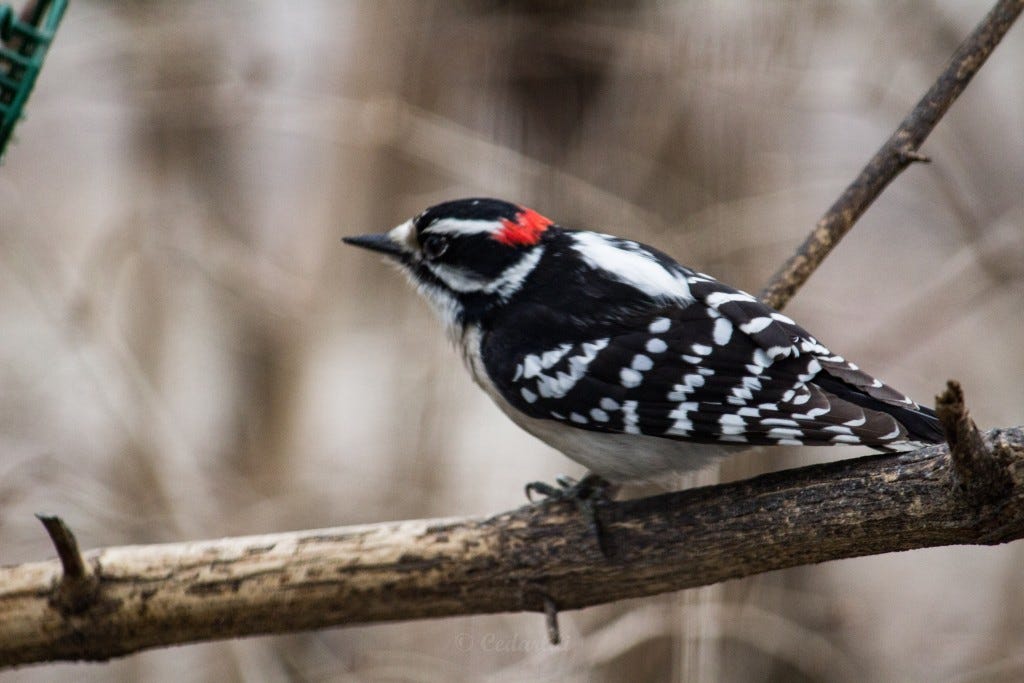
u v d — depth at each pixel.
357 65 13.18
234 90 13.55
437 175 13.34
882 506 6.16
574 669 11.02
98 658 7.12
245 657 11.87
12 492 11.77
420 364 12.97
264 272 13.77
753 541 6.48
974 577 13.69
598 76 12.17
